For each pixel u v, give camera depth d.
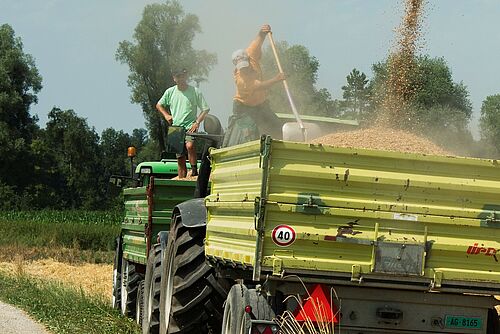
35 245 55.81
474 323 10.70
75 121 171.38
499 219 10.38
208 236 13.05
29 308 21.19
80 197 169.75
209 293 13.50
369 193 10.20
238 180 11.35
